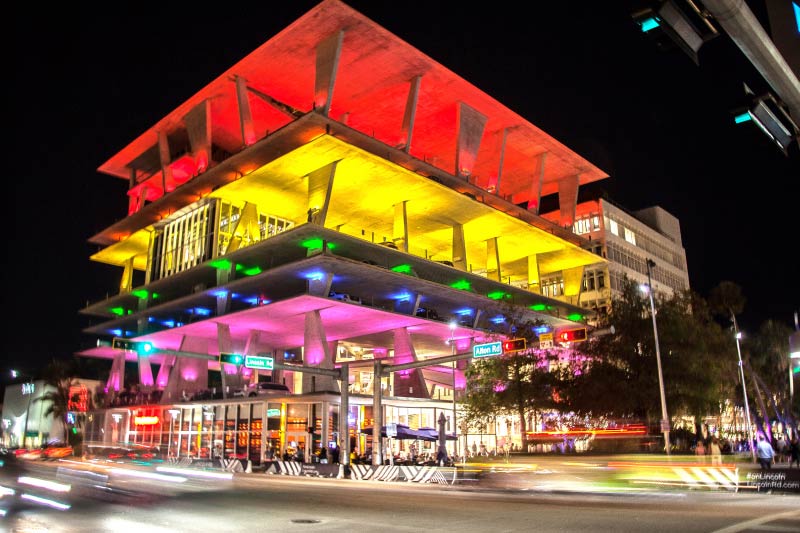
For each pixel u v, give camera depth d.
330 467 35.50
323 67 49.56
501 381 42.56
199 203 61.00
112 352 78.94
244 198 58.91
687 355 38.69
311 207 51.81
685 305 43.31
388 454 48.28
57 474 31.75
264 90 55.97
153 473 36.69
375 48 51.16
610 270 81.94
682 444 37.06
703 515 15.11
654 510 16.44
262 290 56.62
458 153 58.53
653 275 93.25
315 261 48.19
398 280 53.75
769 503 18.59
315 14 47.38
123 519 14.59
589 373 40.34
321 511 16.47
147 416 64.00
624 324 40.44
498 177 64.06
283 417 48.34
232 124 62.53
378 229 67.31
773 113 6.57
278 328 60.78
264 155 52.25
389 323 58.34
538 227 70.62
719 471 22.05
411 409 54.03
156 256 68.56
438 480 29.23
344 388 34.84
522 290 66.44
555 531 12.44
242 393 52.81
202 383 65.25
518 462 24.81
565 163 73.00
